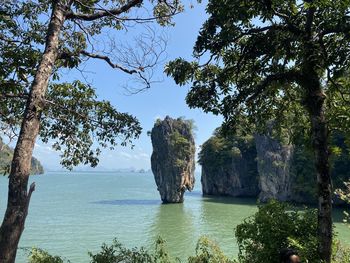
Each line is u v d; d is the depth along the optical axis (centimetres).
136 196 11394
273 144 9150
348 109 793
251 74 909
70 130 913
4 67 782
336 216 5988
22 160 564
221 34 810
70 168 937
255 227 820
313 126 795
